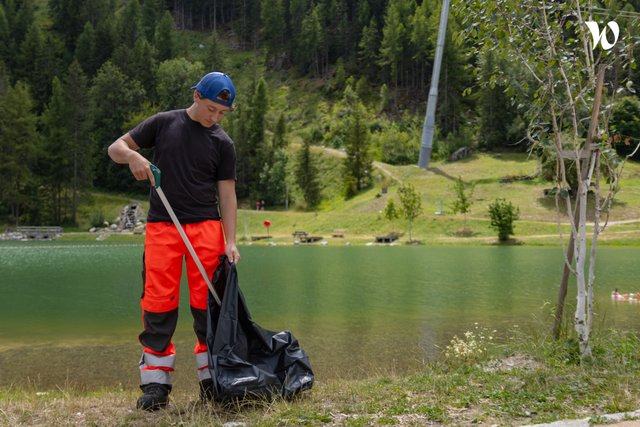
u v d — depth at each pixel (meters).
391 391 4.62
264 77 175.50
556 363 5.38
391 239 58.78
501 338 10.51
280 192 100.75
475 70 6.72
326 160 109.00
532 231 57.72
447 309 14.99
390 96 145.75
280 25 182.75
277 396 4.23
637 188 71.81
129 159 4.18
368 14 171.25
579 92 6.21
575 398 4.31
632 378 4.77
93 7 177.12
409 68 152.50
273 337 4.56
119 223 85.56
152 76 135.88
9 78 124.62
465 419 3.84
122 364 9.18
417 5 164.25
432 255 40.47
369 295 18.52
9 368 8.91
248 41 199.00
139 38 157.88
